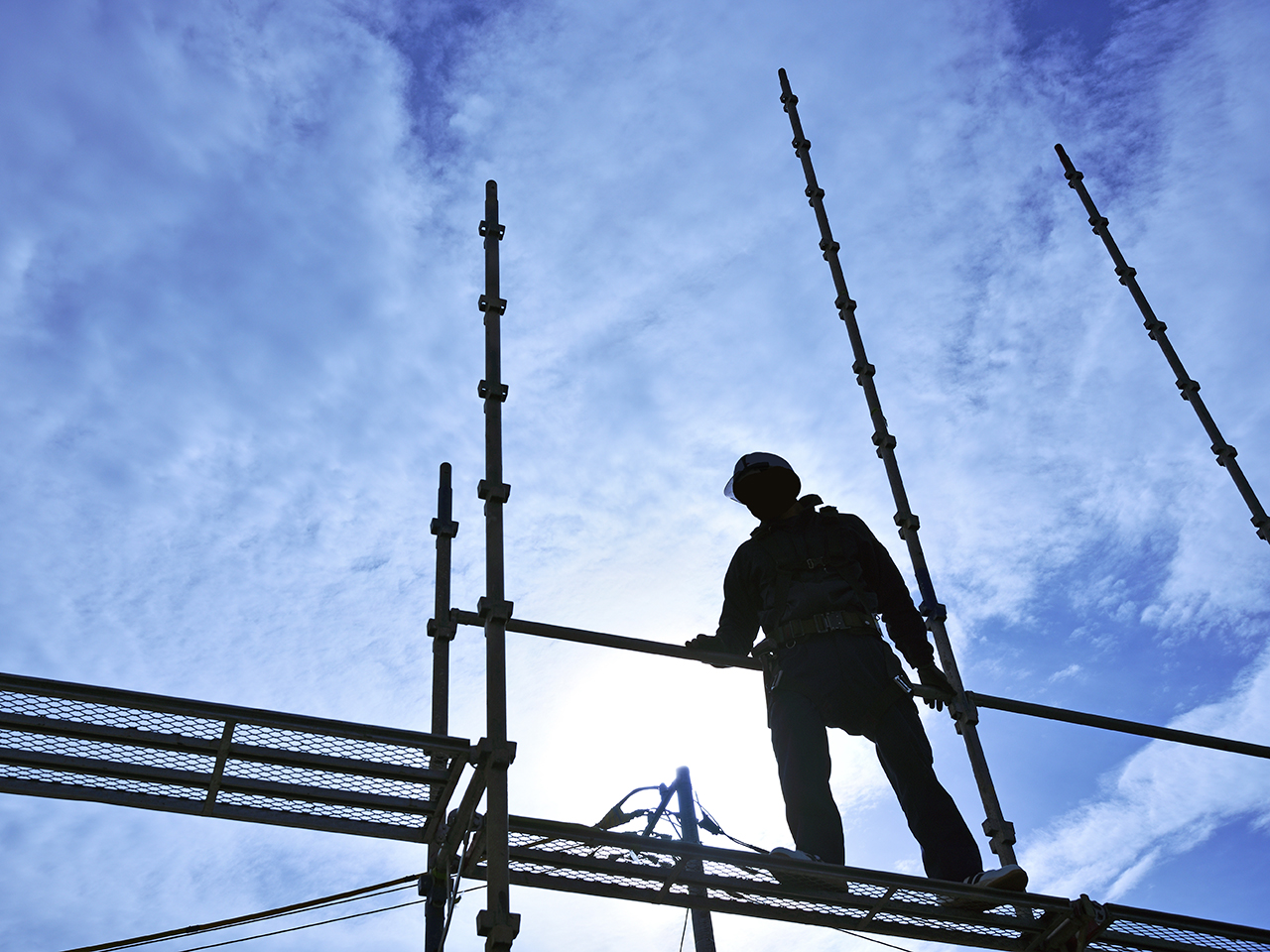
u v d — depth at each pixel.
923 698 5.48
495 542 4.84
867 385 6.83
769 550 5.28
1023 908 4.77
